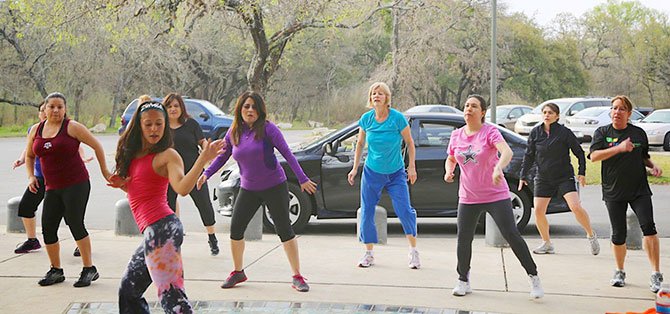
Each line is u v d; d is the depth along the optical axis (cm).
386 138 849
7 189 1750
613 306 691
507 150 687
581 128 3022
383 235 1033
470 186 712
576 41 7112
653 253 740
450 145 735
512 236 709
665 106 7269
